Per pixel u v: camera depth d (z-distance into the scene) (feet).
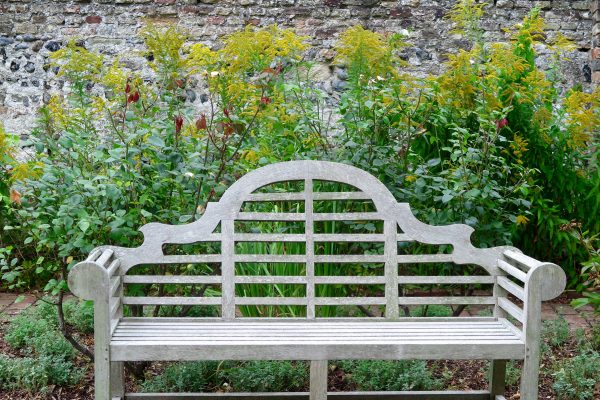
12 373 11.67
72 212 10.55
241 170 12.71
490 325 10.50
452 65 14.07
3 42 25.00
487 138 13.05
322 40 24.62
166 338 9.52
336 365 12.55
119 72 13.30
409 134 13.11
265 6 24.73
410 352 9.41
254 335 9.75
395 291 10.69
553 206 16.60
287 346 9.32
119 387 10.51
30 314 14.65
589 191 16.90
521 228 16.53
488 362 12.82
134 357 9.19
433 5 24.54
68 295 16.24
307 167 10.80
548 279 9.49
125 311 12.54
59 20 24.88
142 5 24.76
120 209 11.41
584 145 16.81
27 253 16.33
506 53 15.44
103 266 9.22
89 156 12.43
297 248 12.17
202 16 24.77
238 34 13.23
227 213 10.64
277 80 13.70
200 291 12.20
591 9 24.39
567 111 16.72
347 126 13.38
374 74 13.20
